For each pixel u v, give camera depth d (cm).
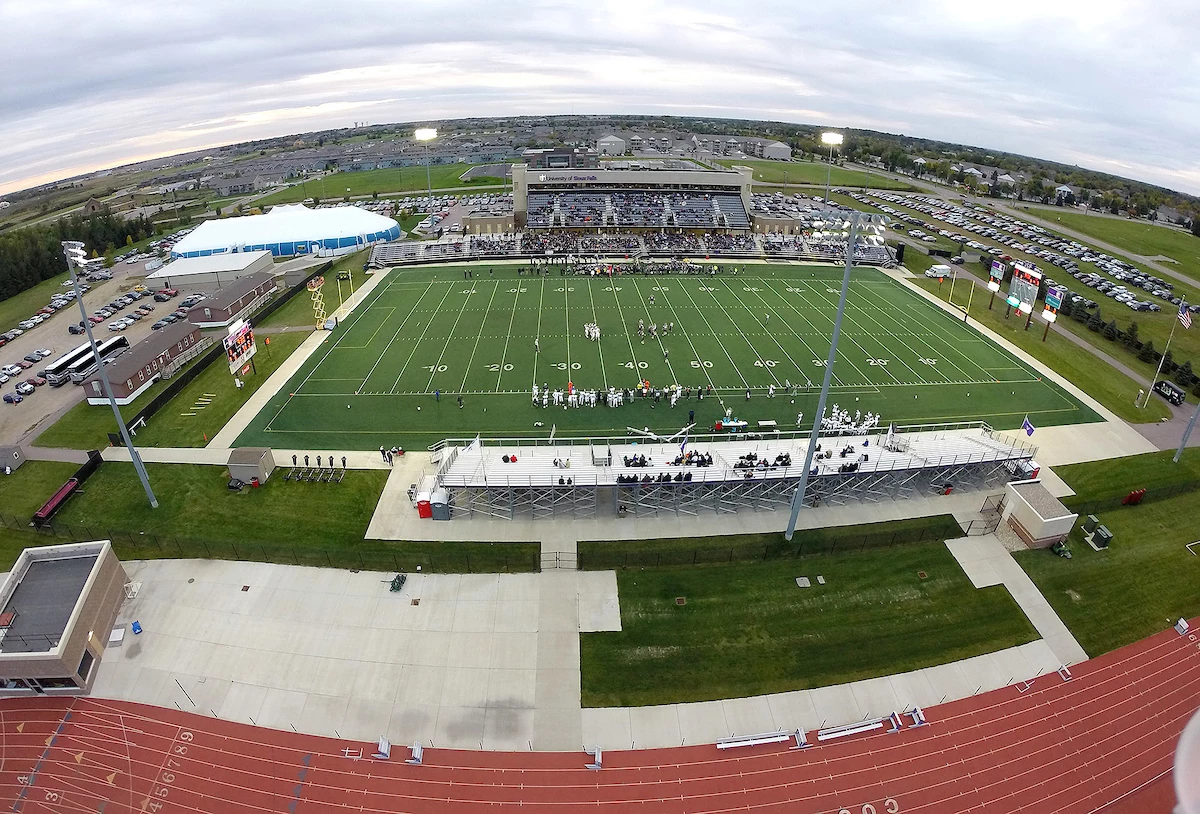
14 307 8338
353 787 2416
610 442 4547
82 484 4106
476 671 2853
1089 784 2486
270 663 2889
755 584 3316
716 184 10938
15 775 2466
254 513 3822
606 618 3108
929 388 5506
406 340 6438
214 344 6419
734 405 5128
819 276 8781
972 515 3859
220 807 2352
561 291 7981
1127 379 5841
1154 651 3058
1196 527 3831
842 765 2516
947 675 2905
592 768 2475
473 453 4188
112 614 3075
